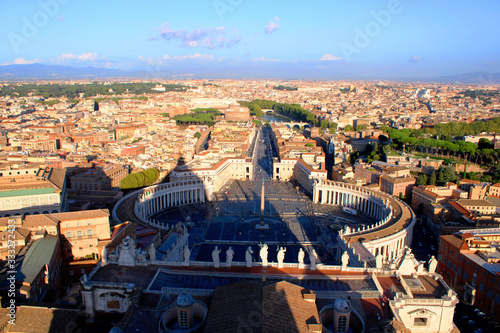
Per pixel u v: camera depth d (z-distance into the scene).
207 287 109.00
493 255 167.00
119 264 122.00
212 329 82.62
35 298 131.00
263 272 113.56
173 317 95.06
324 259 198.50
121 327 90.06
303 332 82.19
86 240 169.12
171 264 122.56
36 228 159.25
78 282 163.38
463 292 169.50
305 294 95.50
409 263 115.44
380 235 193.12
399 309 98.06
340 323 90.56
